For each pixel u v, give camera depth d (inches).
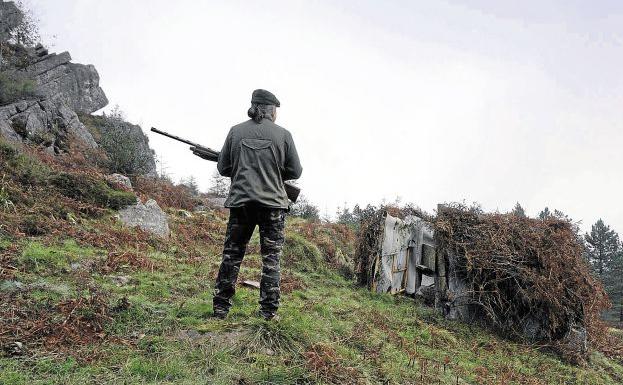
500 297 247.3
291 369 126.4
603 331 276.2
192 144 182.2
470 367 178.4
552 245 250.7
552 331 240.5
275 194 156.6
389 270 278.8
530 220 264.4
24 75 719.7
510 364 196.4
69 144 525.7
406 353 173.5
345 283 295.1
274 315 158.2
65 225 263.9
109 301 159.2
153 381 112.9
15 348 119.5
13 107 493.0
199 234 359.9
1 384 102.0
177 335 139.6
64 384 107.1
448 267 259.4
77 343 129.0
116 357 123.0
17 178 300.2
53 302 150.5
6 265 180.5
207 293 194.2
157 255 259.8
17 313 138.9
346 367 138.1
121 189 351.3
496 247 249.0
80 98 887.1
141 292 179.0
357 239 307.0
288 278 262.1
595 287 248.1
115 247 252.1
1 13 805.9
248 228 160.6
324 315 195.0
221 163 165.8
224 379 116.8
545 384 183.2
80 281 177.9
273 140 157.5
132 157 539.2
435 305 259.9
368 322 202.1
